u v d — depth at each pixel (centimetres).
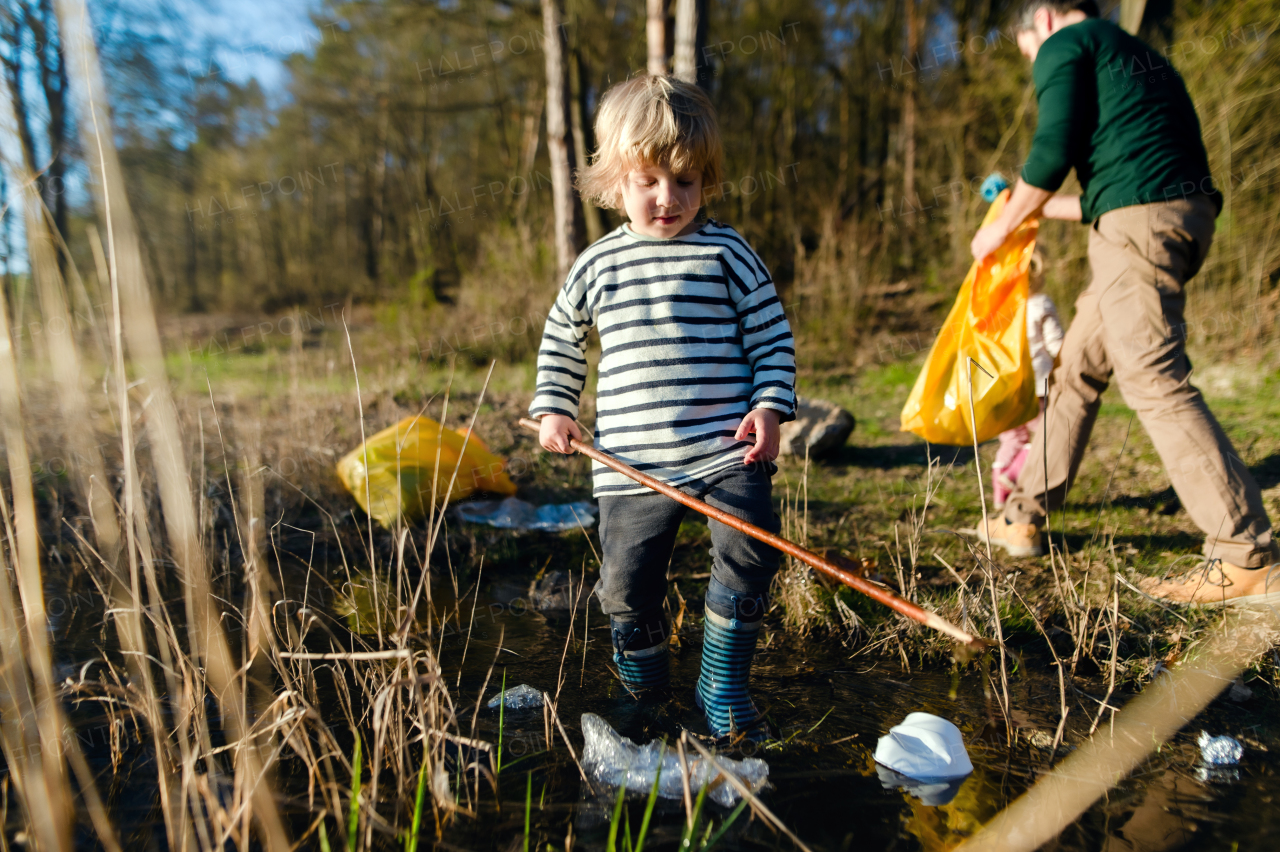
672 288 202
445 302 1080
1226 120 668
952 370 324
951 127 1073
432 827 164
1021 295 315
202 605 164
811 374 744
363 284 1919
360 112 1616
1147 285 274
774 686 227
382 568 331
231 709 168
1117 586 253
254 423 456
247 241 2050
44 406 433
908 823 165
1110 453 445
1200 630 246
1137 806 170
